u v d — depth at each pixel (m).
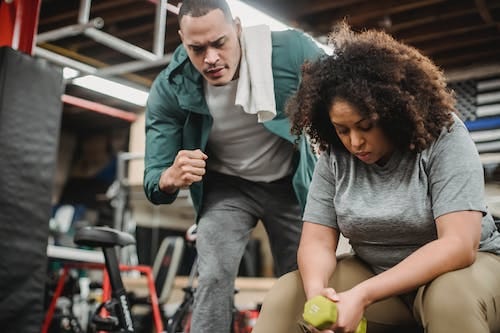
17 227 2.76
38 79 2.93
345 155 1.38
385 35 1.32
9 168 2.76
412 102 1.20
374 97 1.19
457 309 1.05
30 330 2.76
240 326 3.79
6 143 2.76
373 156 1.27
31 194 2.84
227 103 1.84
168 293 4.36
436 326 1.06
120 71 4.50
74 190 8.41
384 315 1.31
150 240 7.50
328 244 1.36
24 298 2.75
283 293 1.28
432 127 1.23
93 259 4.67
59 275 4.32
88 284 4.45
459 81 5.89
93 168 8.48
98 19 3.71
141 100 6.07
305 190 1.86
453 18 5.25
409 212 1.24
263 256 7.33
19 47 3.19
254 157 1.90
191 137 1.91
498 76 5.75
